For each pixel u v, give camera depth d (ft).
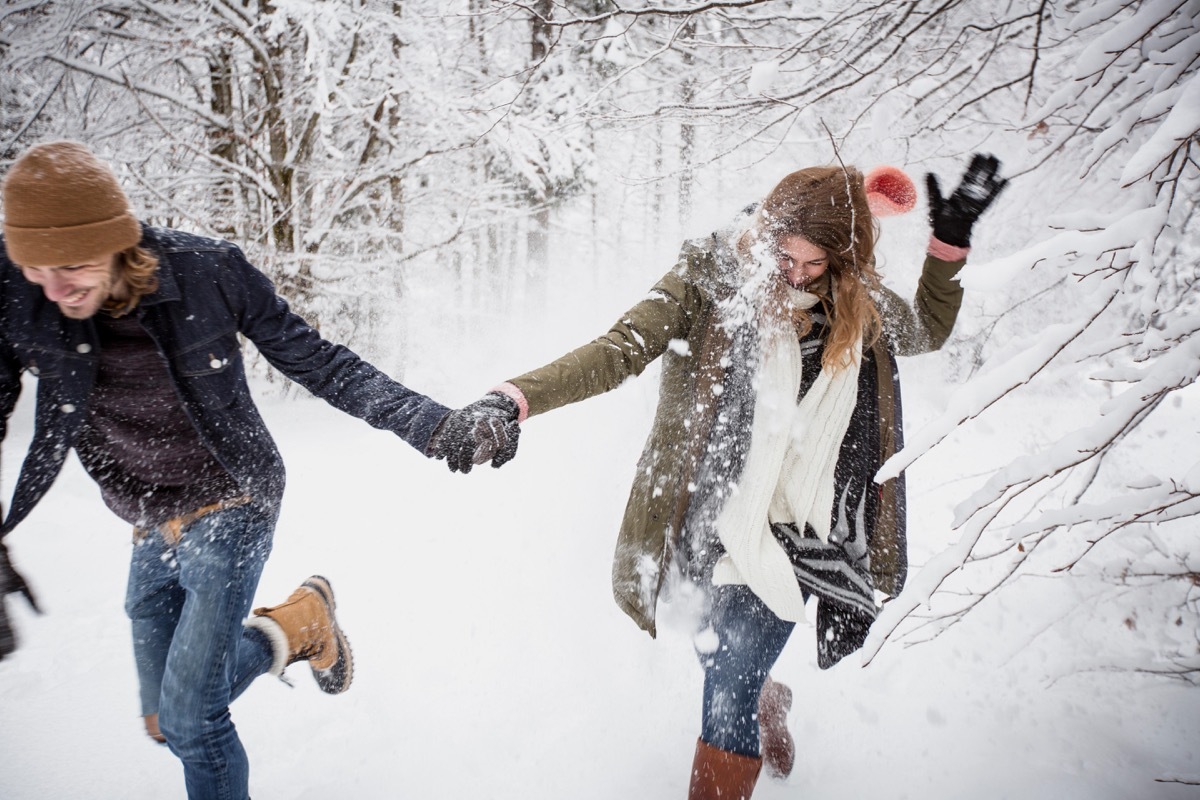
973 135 11.73
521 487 14.70
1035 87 11.75
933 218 6.46
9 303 5.20
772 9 13.50
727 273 6.30
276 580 11.62
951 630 9.43
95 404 5.63
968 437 14.74
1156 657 8.20
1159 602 8.82
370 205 36.06
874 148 12.07
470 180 37.76
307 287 32.60
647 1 12.80
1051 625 8.56
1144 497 6.18
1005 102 11.94
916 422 16.29
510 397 5.85
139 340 5.51
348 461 19.26
